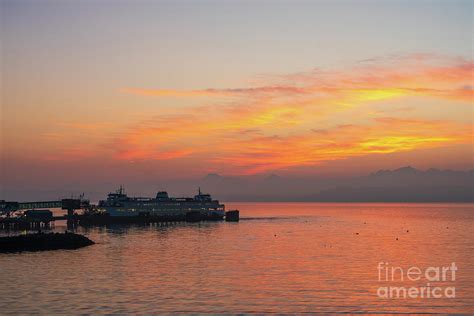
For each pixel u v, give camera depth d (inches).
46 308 3676.2
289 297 4077.3
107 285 4441.4
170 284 4512.8
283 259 6156.5
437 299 4089.6
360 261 6043.3
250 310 3695.9
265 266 5580.7
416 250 7219.5
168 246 7450.8
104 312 3590.1
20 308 3668.8
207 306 3784.5
